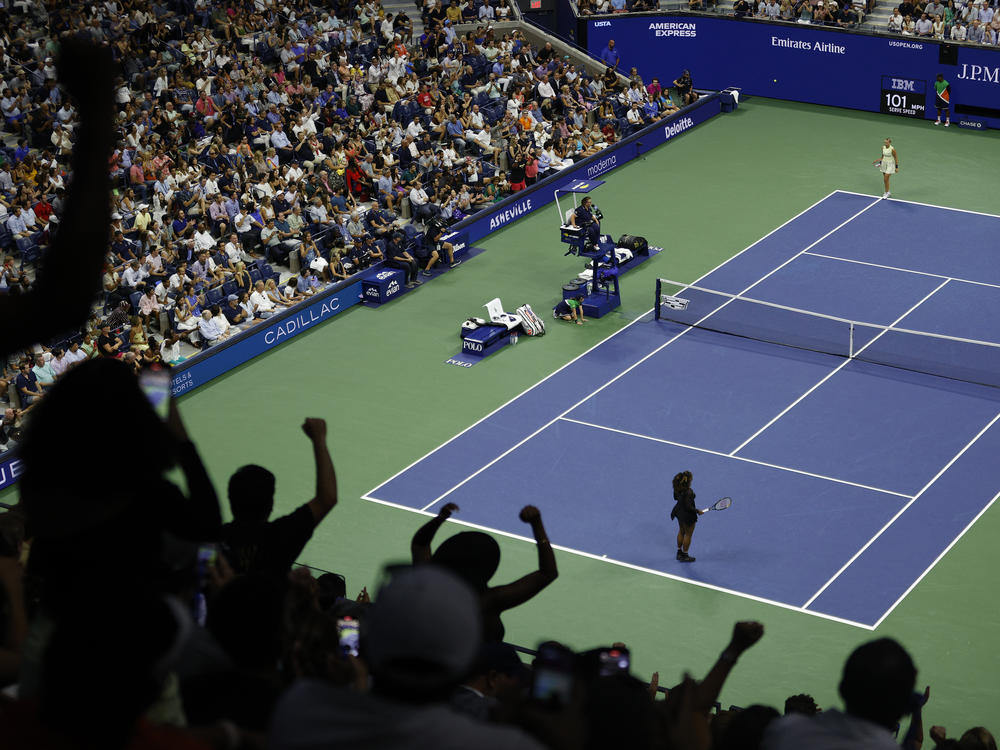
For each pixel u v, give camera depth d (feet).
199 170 152.46
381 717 14.24
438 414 126.41
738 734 27.35
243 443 121.90
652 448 119.85
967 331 140.87
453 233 158.20
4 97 154.30
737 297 135.85
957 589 99.60
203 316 133.90
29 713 13.60
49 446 15.19
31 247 136.46
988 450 117.60
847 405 125.59
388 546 107.04
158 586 17.44
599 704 17.03
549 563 31.42
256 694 19.94
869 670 18.99
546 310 146.10
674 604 99.19
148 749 13.99
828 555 104.12
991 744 46.96
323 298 143.13
